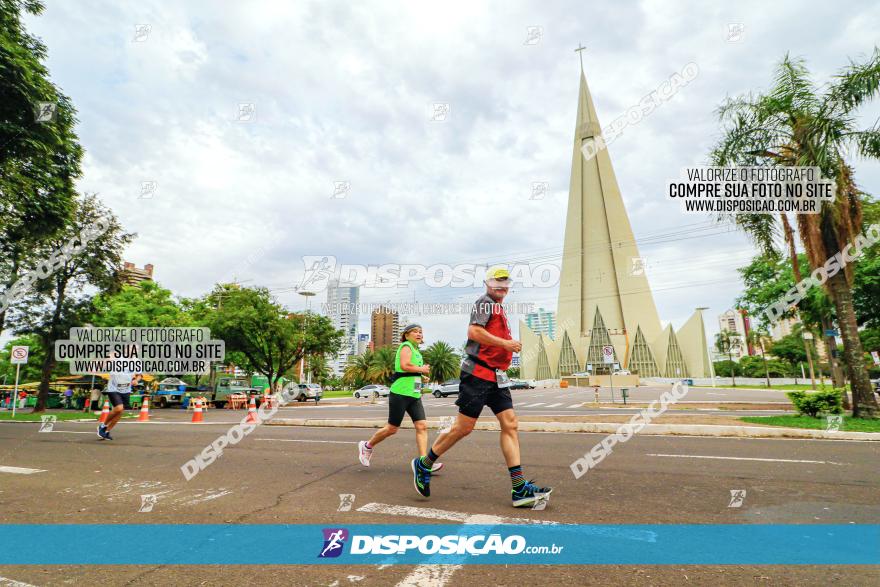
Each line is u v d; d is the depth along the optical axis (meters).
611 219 89.06
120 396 8.97
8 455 7.00
